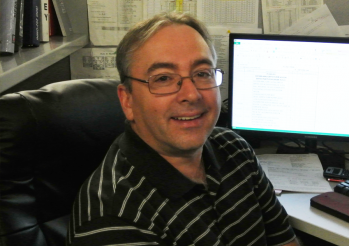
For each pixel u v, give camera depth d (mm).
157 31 767
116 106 954
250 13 1335
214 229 800
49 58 894
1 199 723
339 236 818
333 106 1171
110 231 642
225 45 1366
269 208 947
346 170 1083
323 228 846
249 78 1202
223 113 1348
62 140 813
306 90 1176
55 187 819
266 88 1199
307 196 1001
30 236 753
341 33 1294
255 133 1239
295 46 1151
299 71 1167
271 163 1171
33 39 979
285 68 1174
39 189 791
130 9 1367
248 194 888
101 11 1368
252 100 1217
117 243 635
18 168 743
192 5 1348
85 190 724
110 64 1411
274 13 1323
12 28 828
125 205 676
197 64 773
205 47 799
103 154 916
